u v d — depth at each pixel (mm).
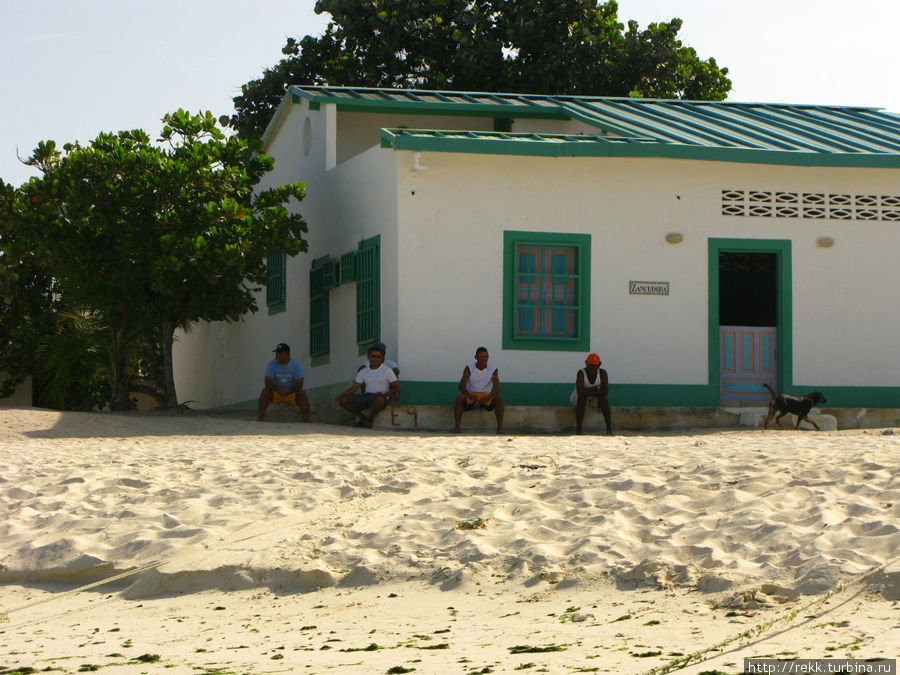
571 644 6082
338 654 6168
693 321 17875
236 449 13461
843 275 18203
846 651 5477
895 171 18359
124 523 9398
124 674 5914
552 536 8375
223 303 19469
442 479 10648
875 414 18062
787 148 18250
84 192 18188
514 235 17406
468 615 6988
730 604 6691
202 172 18703
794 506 8617
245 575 8102
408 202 17156
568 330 17625
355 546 8555
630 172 17812
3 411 16734
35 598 8172
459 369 17172
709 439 14664
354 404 16656
